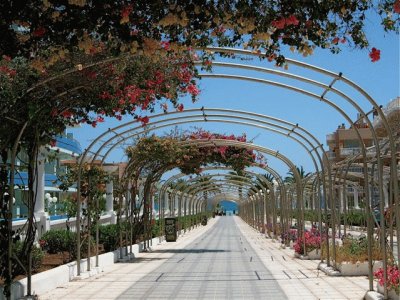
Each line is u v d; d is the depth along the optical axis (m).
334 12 4.81
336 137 42.12
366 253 11.46
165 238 25.78
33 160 8.64
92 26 4.86
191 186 33.75
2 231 7.98
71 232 14.54
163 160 16.84
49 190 24.23
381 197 8.05
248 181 32.78
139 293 9.59
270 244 23.03
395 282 7.58
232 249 20.27
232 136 19.41
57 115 8.62
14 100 7.66
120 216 16.17
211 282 10.92
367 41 5.14
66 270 10.98
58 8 4.81
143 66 7.50
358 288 9.59
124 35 4.99
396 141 8.90
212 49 6.69
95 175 12.70
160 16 4.89
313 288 9.77
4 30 4.87
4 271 7.90
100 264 13.35
